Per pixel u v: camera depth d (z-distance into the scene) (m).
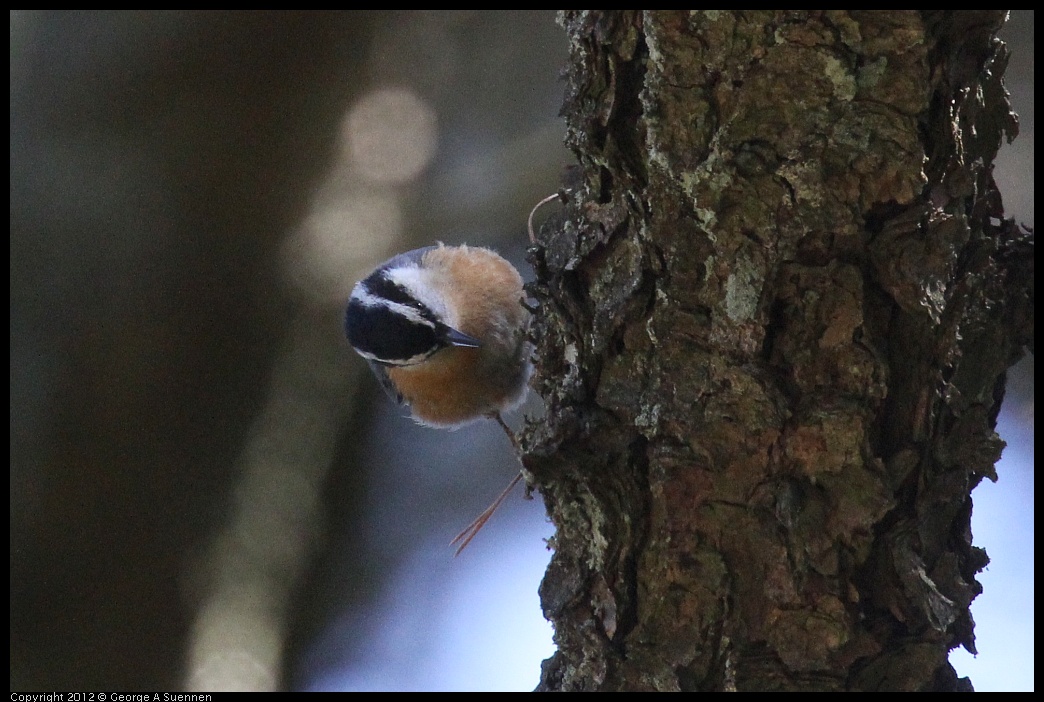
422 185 15.25
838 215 5.02
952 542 5.34
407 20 14.79
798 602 5.13
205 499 14.70
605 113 5.38
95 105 14.27
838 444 5.09
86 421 14.32
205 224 14.49
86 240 14.30
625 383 5.47
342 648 15.39
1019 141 13.41
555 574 5.72
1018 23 13.50
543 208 14.59
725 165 5.11
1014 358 5.57
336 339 14.91
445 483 16.34
